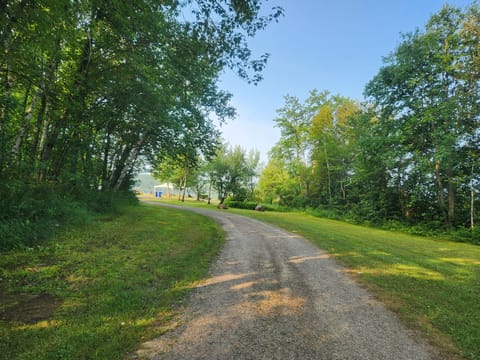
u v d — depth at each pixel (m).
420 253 8.39
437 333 3.08
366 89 19.86
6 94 6.89
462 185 15.70
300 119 30.17
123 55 8.36
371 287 4.65
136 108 10.88
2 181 5.83
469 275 5.72
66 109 8.77
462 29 14.51
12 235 5.10
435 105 15.73
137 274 4.54
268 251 7.27
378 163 20.44
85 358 2.31
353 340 2.86
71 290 3.69
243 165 39.97
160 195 49.81
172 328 2.96
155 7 6.30
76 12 5.69
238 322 3.17
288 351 2.58
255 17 6.31
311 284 4.72
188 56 7.90
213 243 7.80
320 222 18.30
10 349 2.33
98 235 6.83
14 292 3.47
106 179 13.88
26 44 6.11
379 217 20.31
